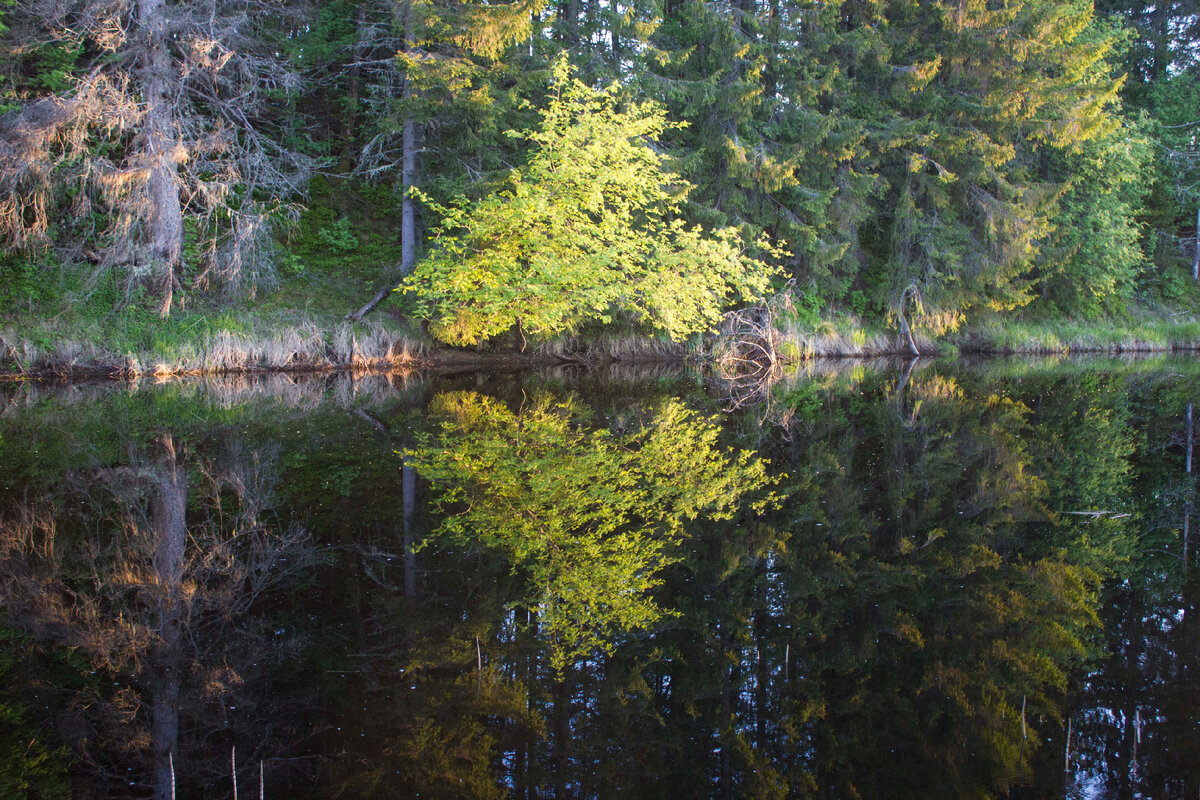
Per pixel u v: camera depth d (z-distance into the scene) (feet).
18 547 15.31
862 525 18.49
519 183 41.93
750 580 14.78
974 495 21.42
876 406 37.19
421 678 10.87
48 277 39.93
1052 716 9.96
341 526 17.10
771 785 8.55
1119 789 8.39
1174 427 31.73
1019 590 14.26
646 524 17.99
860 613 13.30
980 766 8.89
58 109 34.73
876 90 57.67
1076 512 19.63
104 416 29.14
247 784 8.45
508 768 8.83
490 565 15.03
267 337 43.60
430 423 29.63
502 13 40.32
